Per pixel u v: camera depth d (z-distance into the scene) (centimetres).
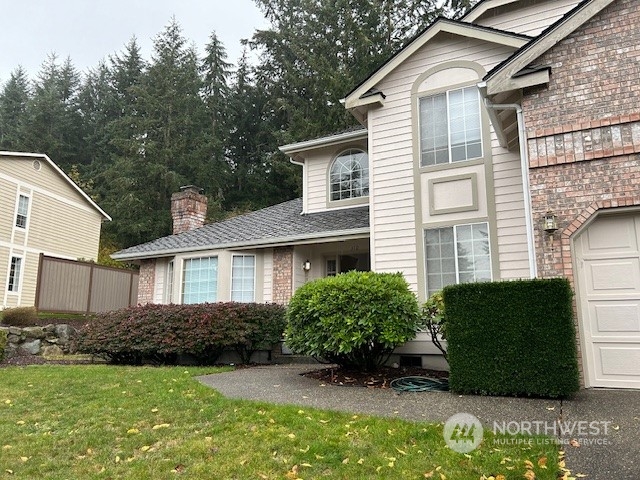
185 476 370
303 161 1365
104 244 2959
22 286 1997
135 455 420
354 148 1248
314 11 3112
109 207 3108
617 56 628
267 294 1173
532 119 663
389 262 933
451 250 884
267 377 754
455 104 932
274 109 3262
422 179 934
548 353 550
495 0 1042
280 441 428
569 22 653
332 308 731
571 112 642
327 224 1127
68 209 2330
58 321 1477
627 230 612
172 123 3244
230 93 3588
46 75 4300
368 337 718
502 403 531
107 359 1113
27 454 427
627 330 595
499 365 570
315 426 463
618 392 567
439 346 738
